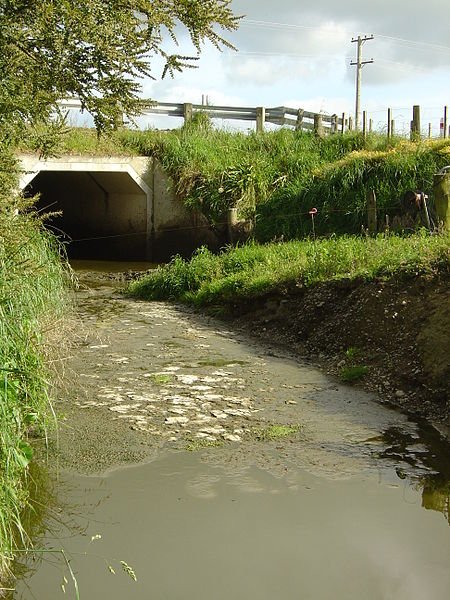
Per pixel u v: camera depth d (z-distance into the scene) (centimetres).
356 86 3888
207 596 392
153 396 771
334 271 1103
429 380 760
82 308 1358
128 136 2211
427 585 402
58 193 2428
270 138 2208
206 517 490
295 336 1050
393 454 610
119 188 2238
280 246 1486
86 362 915
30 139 609
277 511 500
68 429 659
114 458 594
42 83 536
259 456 603
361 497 524
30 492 527
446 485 546
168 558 434
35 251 812
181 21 529
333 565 425
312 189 1877
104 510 500
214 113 2439
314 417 707
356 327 943
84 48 526
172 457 599
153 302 1441
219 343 1052
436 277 892
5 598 393
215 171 2080
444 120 2080
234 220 1917
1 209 550
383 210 1708
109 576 414
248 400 762
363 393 792
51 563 430
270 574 415
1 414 446
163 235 2180
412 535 465
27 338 570
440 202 1247
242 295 1216
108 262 2169
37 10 495
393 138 2042
